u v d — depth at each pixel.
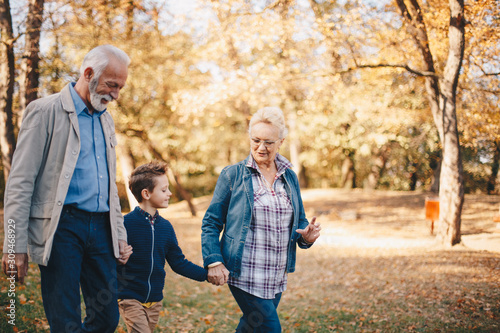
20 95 8.59
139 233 2.66
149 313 2.78
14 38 8.33
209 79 13.77
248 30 10.38
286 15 10.27
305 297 6.08
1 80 8.81
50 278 2.17
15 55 8.80
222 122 20.34
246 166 2.68
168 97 14.47
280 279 2.67
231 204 2.64
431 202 11.95
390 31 9.57
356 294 5.91
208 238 2.60
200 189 30.25
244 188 2.62
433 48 10.17
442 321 4.26
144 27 11.78
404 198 19.36
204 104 10.76
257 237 2.58
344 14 9.38
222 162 28.62
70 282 2.17
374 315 4.74
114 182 2.46
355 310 5.06
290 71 10.99
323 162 26.55
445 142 9.24
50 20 8.98
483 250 8.43
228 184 2.68
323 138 19.69
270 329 2.51
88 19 10.03
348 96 12.48
